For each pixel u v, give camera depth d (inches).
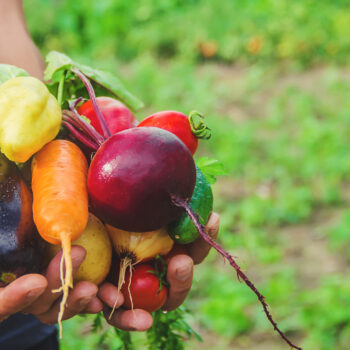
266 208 136.2
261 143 179.5
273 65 259.4
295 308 101.0
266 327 96.6
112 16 302.4
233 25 276.7
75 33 305.0
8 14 49.1
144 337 69.1
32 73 47.9
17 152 35.9
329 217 135.9
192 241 37.7
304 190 142.6
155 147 35.2
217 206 140.2
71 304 36.7
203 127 39.0
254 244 122.5
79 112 39.6
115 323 38.2
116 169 35.1
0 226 35.9
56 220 35.0
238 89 230.4
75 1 308.0
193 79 241.8
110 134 37.8
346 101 209.3
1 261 35.8
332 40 264.5
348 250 118.0
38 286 34.9
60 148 36.8
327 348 92.1
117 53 289.6
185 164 35.5
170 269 37.9
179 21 291.6
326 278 108.1
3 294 35.0
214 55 272.5
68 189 35.6
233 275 112.3
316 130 174.1
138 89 229.5
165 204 35.3
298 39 259.9
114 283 38.2
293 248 123.0
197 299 105.8
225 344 94.7
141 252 37.3
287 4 288.5
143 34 287.6
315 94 223.0
